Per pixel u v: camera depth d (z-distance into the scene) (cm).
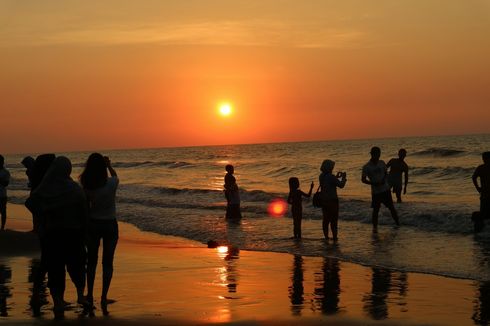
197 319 743
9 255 1232
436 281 980
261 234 1598
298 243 1425
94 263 817
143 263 1193
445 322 730
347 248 1324
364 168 1588
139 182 4250
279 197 2470
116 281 1004
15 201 2991
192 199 2703
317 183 3656
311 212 1970
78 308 798
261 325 713
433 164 4372
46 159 816
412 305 824
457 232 1477
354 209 1919
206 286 961
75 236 770
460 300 849
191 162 7369
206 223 1873
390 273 1055
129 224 1997
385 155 6300
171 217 2078
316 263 1174
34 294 834
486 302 833
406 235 1464
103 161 816
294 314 772
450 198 2306
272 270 1105
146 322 724
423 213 1666
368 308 807
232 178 1936
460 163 4359
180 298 868
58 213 761
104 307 808
